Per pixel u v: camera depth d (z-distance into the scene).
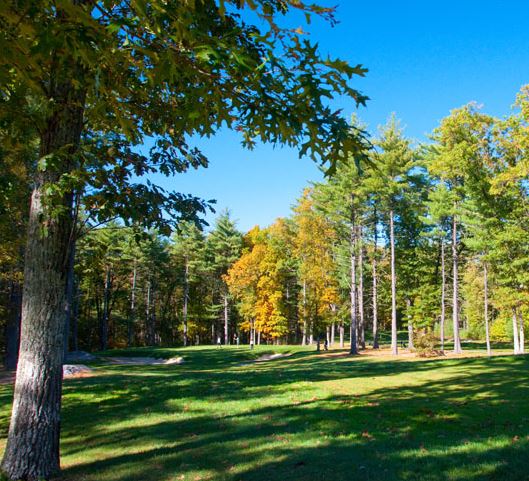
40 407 4.84
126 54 3.42
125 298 52.06
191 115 3.71
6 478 4.64
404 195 26.53
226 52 2.96
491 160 20.61
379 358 24.02
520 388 10.67
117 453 6.27
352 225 29.72
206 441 6.69
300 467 5.29
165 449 6.34
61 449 6.62
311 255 31.89
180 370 20.25
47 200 4.11
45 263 4.94
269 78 3.03
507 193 19.98
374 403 9.25
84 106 5.16
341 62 3.30
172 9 2.93
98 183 4.62
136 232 5.36
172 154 6.39
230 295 49.84
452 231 31.20
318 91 3.15
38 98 4.66
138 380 14.08
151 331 53.81
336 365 20.02
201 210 5.40
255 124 4.00
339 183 29.08
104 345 44.44
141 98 5.21
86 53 3.01
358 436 6.60
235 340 61.41
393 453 5.66
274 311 37.00
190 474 5.23
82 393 11.30
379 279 38.09
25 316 4.96
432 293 32.59
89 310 50.28
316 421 7.66
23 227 14.72
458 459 5.32
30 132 5.59
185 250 52.12
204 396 10.70
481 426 7.02
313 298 31.66
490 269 25.89
